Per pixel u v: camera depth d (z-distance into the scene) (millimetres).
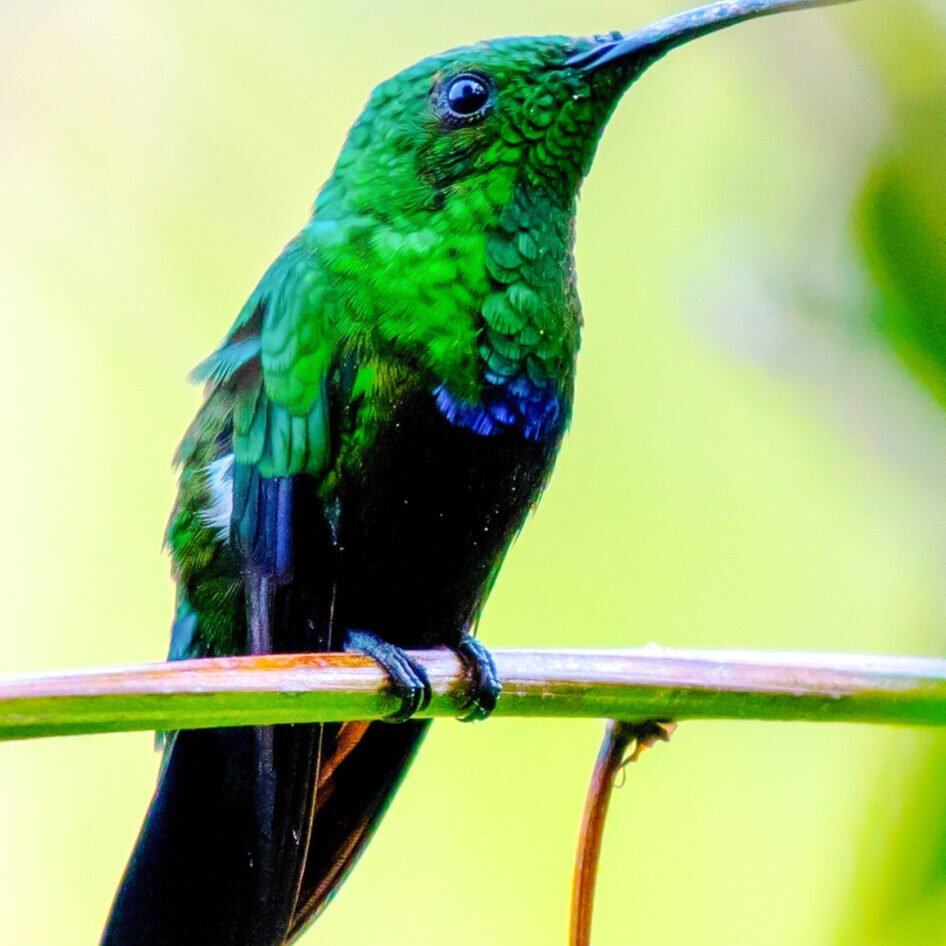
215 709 1453
